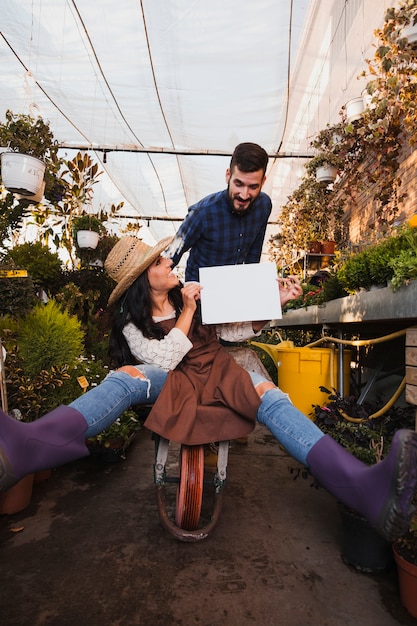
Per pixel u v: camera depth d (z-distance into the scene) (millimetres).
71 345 2648
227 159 6340
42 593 1564
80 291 4789
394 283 1878
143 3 3340
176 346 1741
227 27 3561
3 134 3172
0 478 1146
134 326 1858
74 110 5035
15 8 3484
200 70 4148
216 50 3844
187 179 7336
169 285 1884
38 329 2562
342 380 2869
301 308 4336
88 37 3750
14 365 2381
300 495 2484
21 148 3223
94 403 1461
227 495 2473
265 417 1554
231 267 1954
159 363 1740
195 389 1771
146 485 2598
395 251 2104
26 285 2637
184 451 1851
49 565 1744
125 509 2271
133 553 1845
